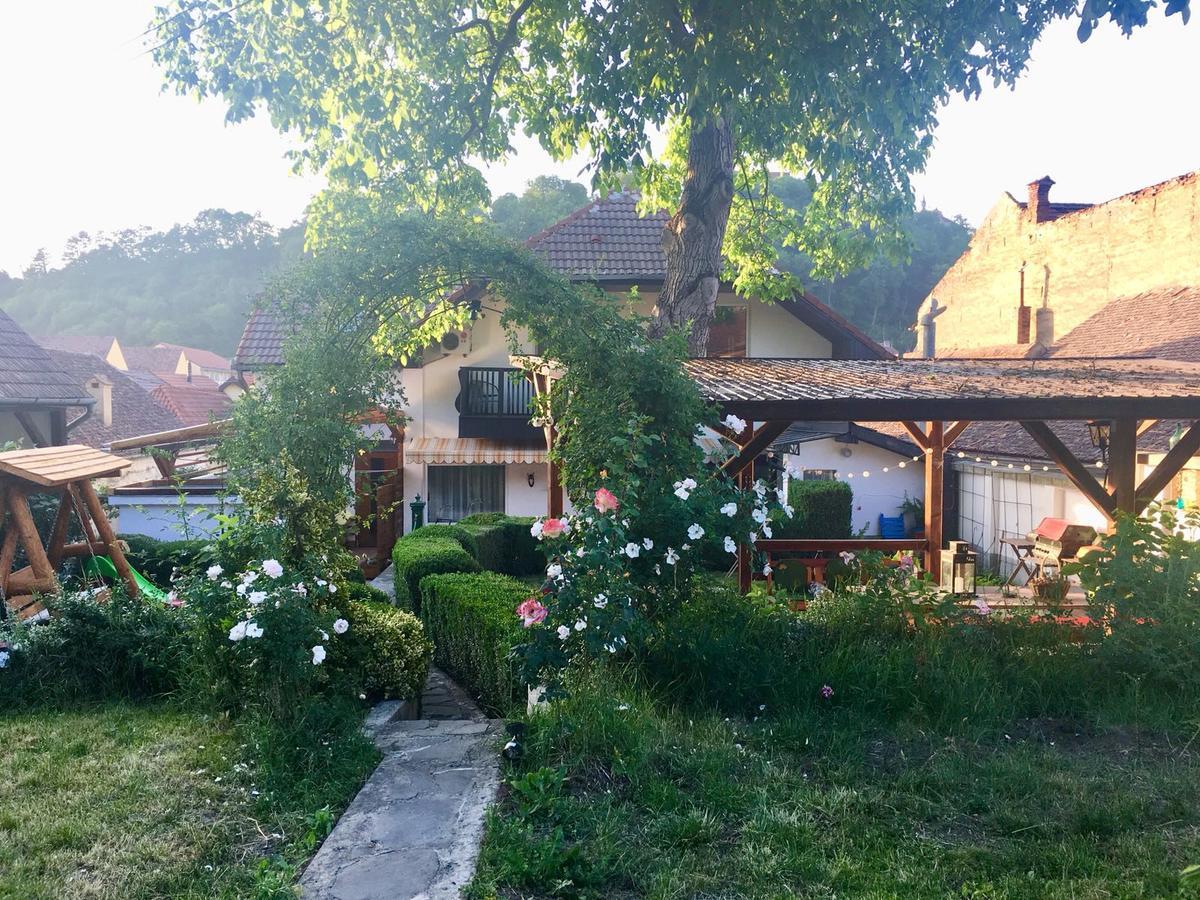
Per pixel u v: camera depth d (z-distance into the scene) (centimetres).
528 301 643
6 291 9625
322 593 621
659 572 632
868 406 737
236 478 632
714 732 541
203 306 8406
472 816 446
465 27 1174
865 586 714
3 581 810
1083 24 740
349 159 1237
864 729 560
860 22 852
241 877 400
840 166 1255
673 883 378
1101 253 2102
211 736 591
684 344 678
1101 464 1340
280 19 1092
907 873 392
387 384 672
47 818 461
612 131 1127
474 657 819
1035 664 641
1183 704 594
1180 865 398
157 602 806
